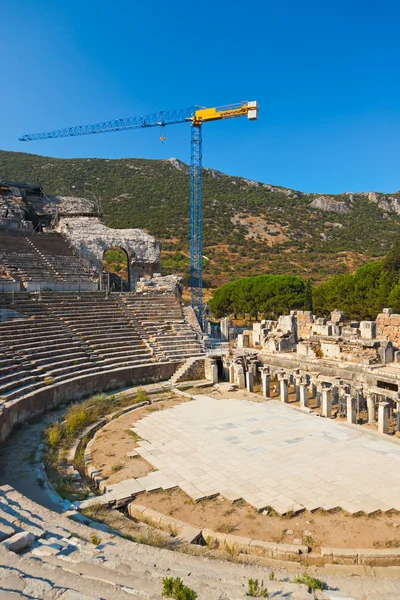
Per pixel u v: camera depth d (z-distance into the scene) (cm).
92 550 912
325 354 2786
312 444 1778
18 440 1797
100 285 4197
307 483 1429
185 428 2017
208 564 907
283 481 1448
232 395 2638
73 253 4591
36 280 3803
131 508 1318
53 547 895
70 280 4112
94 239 4684
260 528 1189
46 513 1107
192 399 2558
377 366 2400
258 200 16188
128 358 2925
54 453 1717
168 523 1212
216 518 1247
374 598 794
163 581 704
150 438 1894
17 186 5784
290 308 5381
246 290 5941
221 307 6341
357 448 1723
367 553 1040
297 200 16950
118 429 2023
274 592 745
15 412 1898
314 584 824
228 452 1711
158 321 3534
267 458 1642
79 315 3188
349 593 815
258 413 2234
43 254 4322
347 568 981
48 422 2016
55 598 656
